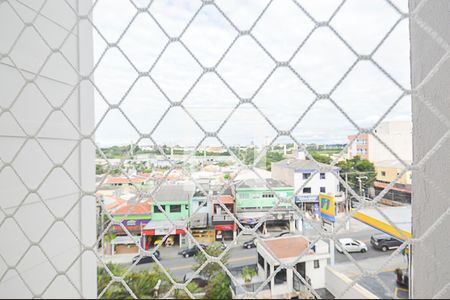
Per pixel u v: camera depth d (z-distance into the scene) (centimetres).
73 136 86
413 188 66
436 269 61
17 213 78
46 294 82
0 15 71
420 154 67
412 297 56
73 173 86
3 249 76
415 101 68
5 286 77
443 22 68
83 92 86
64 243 85
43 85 82
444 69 67
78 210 84
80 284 84
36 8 79
